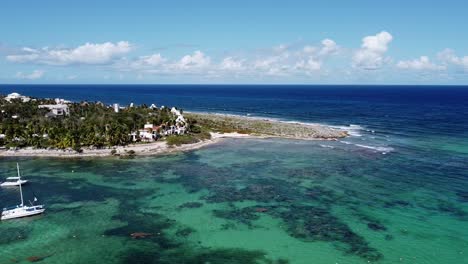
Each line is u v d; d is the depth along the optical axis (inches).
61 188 3878.0
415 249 2518.5
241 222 2987.2
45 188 3882.9
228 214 3147.1
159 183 4033.0
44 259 2402.8
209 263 2369.6
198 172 4490.7
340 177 4197.8
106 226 2913.4
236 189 3811.5
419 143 6166.3
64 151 5477.4
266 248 2564.0
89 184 4008.4
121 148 5674.2
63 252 2498.8
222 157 5324.8
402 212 3144.7
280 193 3673.7
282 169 4596.5
